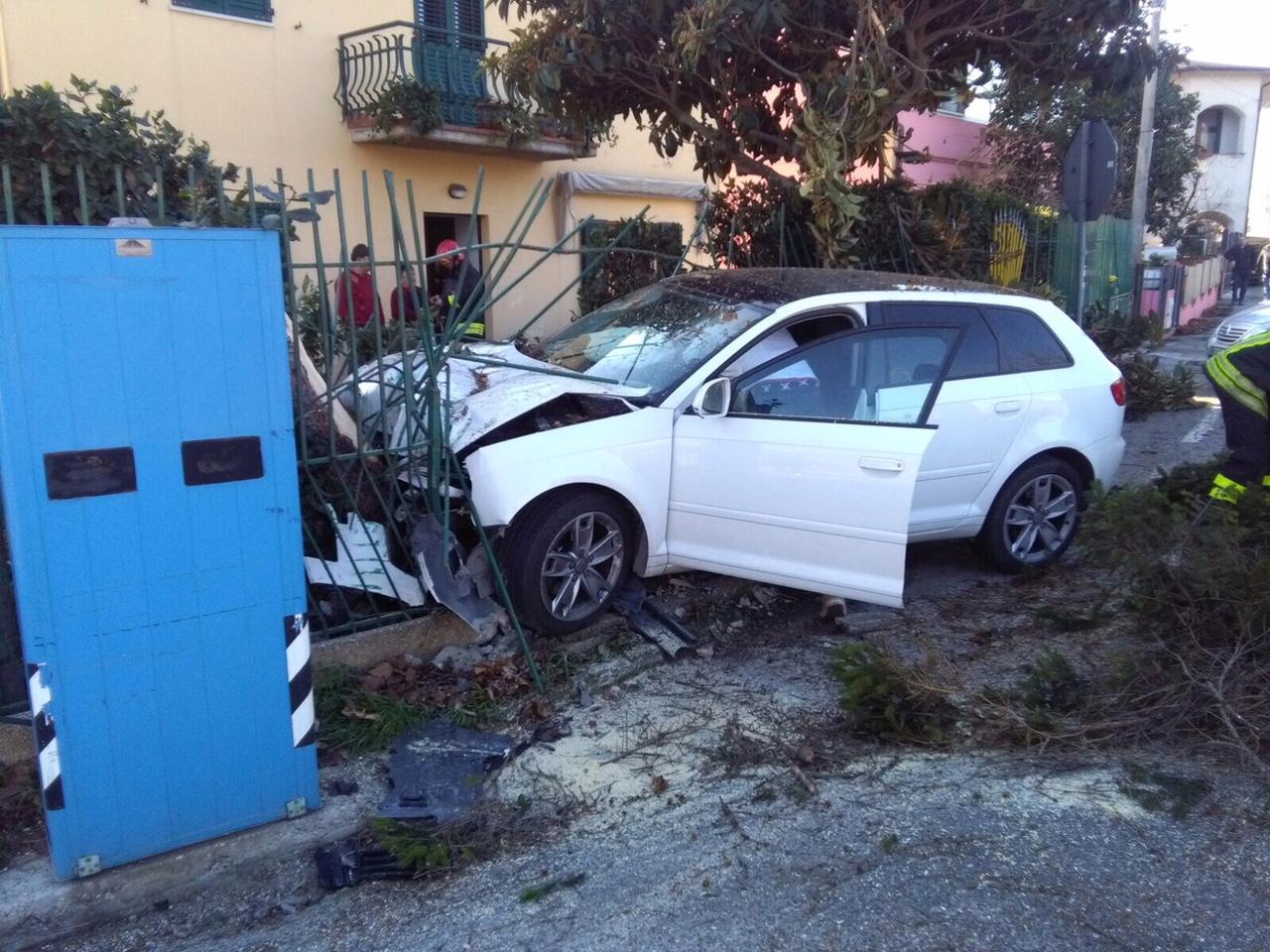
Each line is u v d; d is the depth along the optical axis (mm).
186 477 3355
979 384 5992
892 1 7355
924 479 5793
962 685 4645
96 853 3408
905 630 5598
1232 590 4152
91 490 3217
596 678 4992
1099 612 5215
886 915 3229
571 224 14312
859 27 7125
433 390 4805
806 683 4988
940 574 6465
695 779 4129
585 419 5195
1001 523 6199
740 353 5410
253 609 3543
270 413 3473
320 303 4707
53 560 3195
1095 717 4281
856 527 5039
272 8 11281
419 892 3494
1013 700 4504
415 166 12797
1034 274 11812
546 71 7844
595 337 6184
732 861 3555
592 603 5234
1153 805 3730
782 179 8641
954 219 9578
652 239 12141
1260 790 3770
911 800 3859
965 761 4133
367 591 4906
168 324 3270
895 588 5000
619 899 3383
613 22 7746
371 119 11797
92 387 3182
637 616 5434
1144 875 3369
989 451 6008
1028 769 4023
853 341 5574
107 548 3266
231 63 11031
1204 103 38375
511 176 13805
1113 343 12133
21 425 3100
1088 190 8562
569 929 3246
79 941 3283
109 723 3357
